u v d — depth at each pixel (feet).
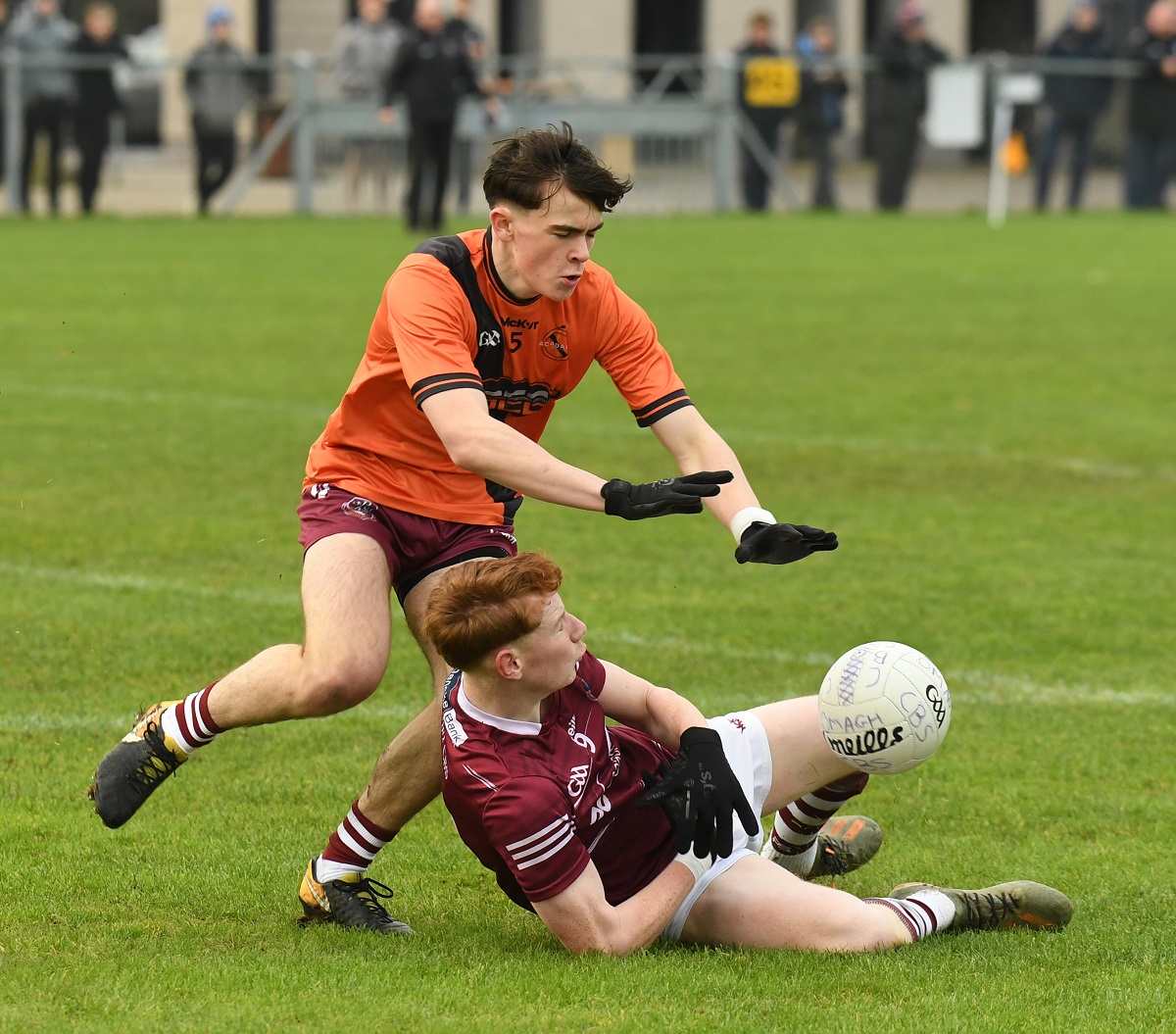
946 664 82.07
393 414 54.29
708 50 458.50
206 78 315.58
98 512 108.78
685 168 341.62
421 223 291.99
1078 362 172.45
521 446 49.55
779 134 342.23
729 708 74.69
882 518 110.52
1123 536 106.73
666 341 182.50
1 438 129.70
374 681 51.67
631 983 47.01
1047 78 343.26
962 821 63.21
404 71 265.34
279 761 68.64
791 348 179.42
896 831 62.39
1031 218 337.72
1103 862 59.16
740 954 49.73
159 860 58.39
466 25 268.21
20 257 248.11
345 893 53.21
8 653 80.79
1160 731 72.90
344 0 422.82
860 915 50.01
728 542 105.19
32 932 51.88
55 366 162.61
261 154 322.96
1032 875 58.08
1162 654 83.66
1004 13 492.13
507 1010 45.32
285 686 51.13
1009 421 142.41
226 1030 43.93
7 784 65.16
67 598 89.97
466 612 47.85
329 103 323.78
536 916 54.49
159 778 52.90
